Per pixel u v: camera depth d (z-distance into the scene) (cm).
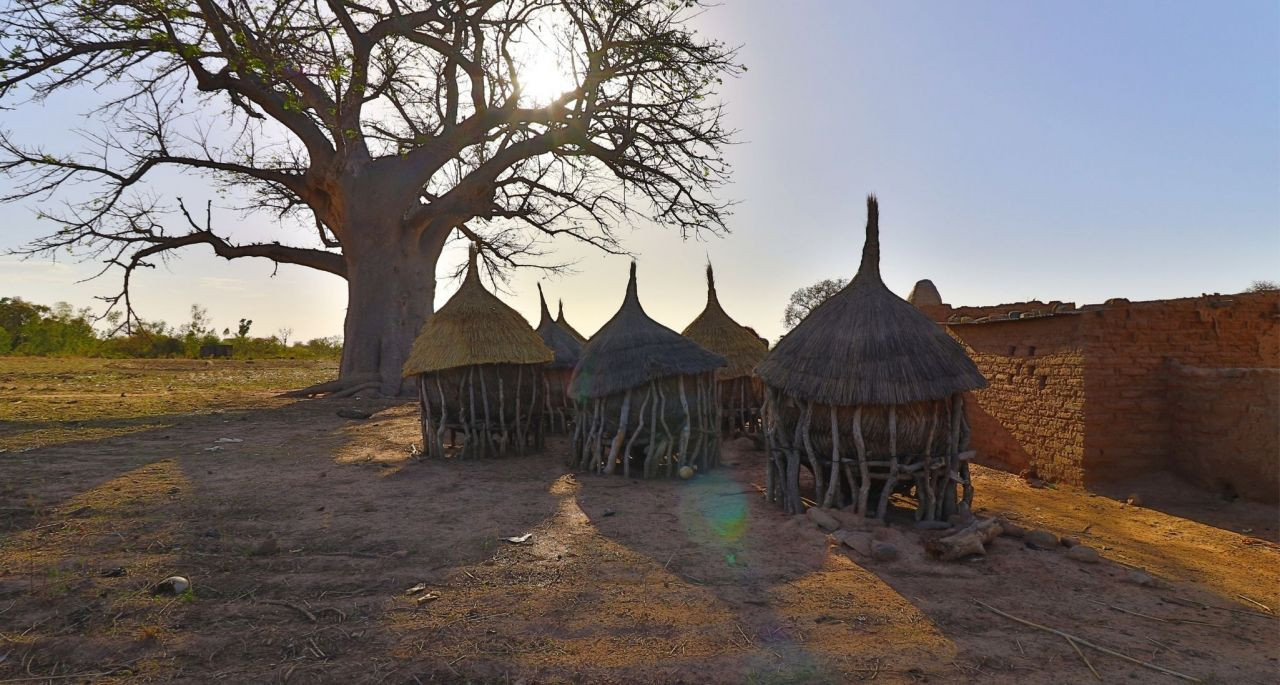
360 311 2106
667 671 397
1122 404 985
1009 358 1170
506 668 398
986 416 1238
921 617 473
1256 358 1062
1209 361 1033
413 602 489
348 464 1002
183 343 5188
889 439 690
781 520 708
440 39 2039
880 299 748
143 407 1666
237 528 655
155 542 603
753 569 564
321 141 2070
